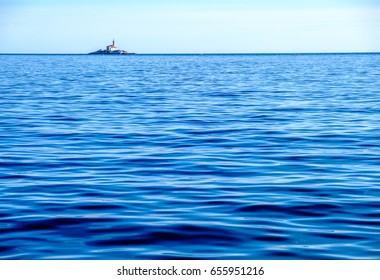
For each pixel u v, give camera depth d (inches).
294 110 1179.3
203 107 1251.2
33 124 967.6
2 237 386.3
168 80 2361.0
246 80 2340.1
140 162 641.6
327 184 534.0
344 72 3046.3
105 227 405.7
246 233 393.7
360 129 896.3
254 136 831.1
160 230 398.9
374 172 585.0
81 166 621.3
